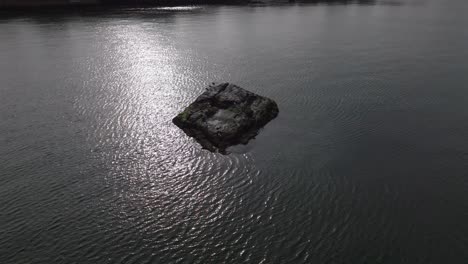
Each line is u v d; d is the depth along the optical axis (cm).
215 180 2897
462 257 2152
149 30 9788
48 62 6275
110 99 4550
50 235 2305
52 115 4050
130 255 2173
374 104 4412
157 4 16388
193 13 14088
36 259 2120
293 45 7988
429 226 2403
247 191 2764
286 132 3659
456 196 2705
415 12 16000
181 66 6075
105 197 2683
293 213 2528
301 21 12231
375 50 7481
